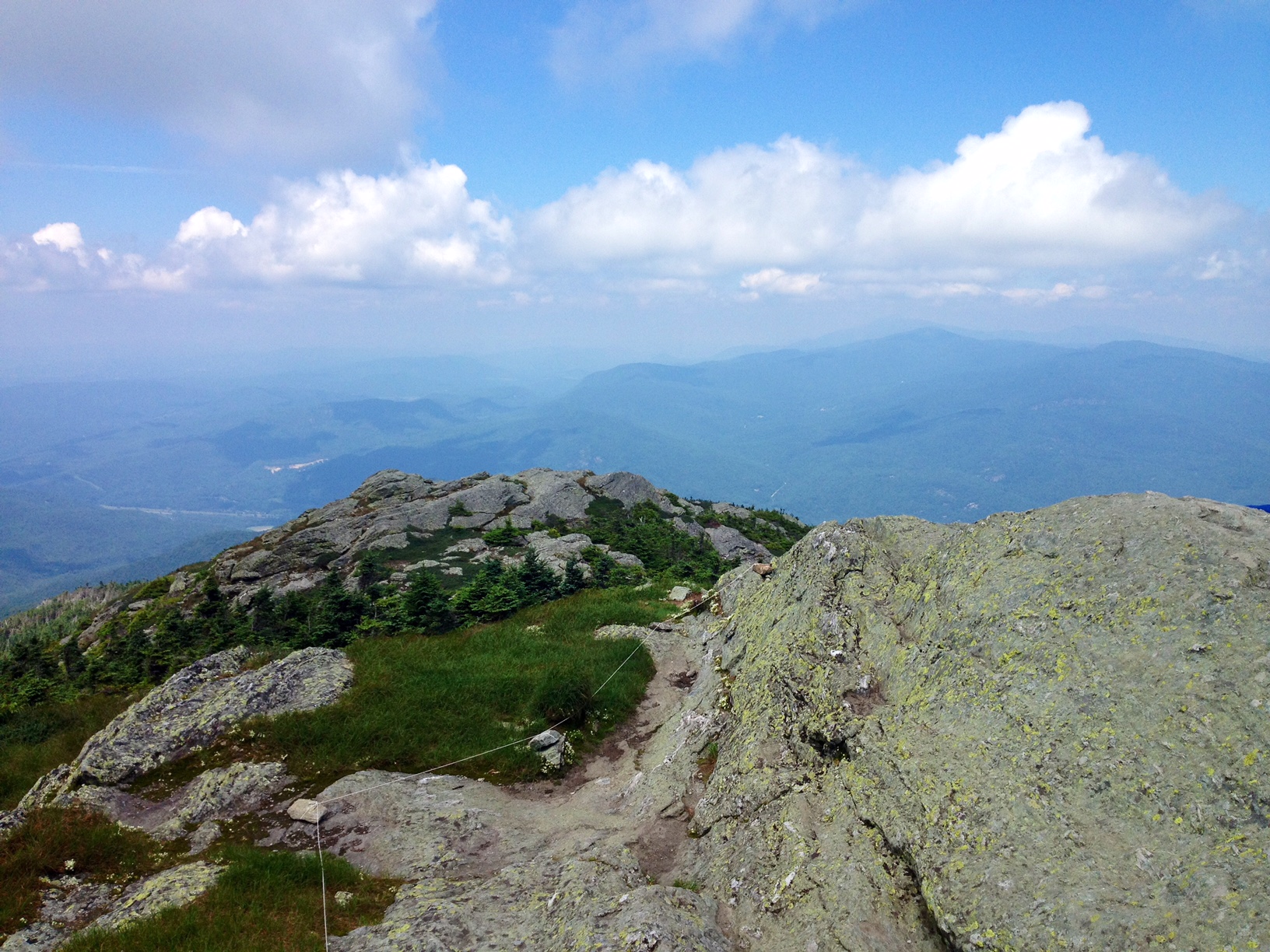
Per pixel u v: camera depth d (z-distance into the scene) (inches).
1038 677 402.9
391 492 3186.5
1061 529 486.0
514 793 677.9
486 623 1318.9
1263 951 236.4
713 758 610.2
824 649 579.8
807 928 369.1
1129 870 293.1
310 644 1581.0
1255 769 294.2
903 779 410.3
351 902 475.8
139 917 452.1
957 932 313.9
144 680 1523.1
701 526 3159.5
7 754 913.5
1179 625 367.6
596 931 370.9
